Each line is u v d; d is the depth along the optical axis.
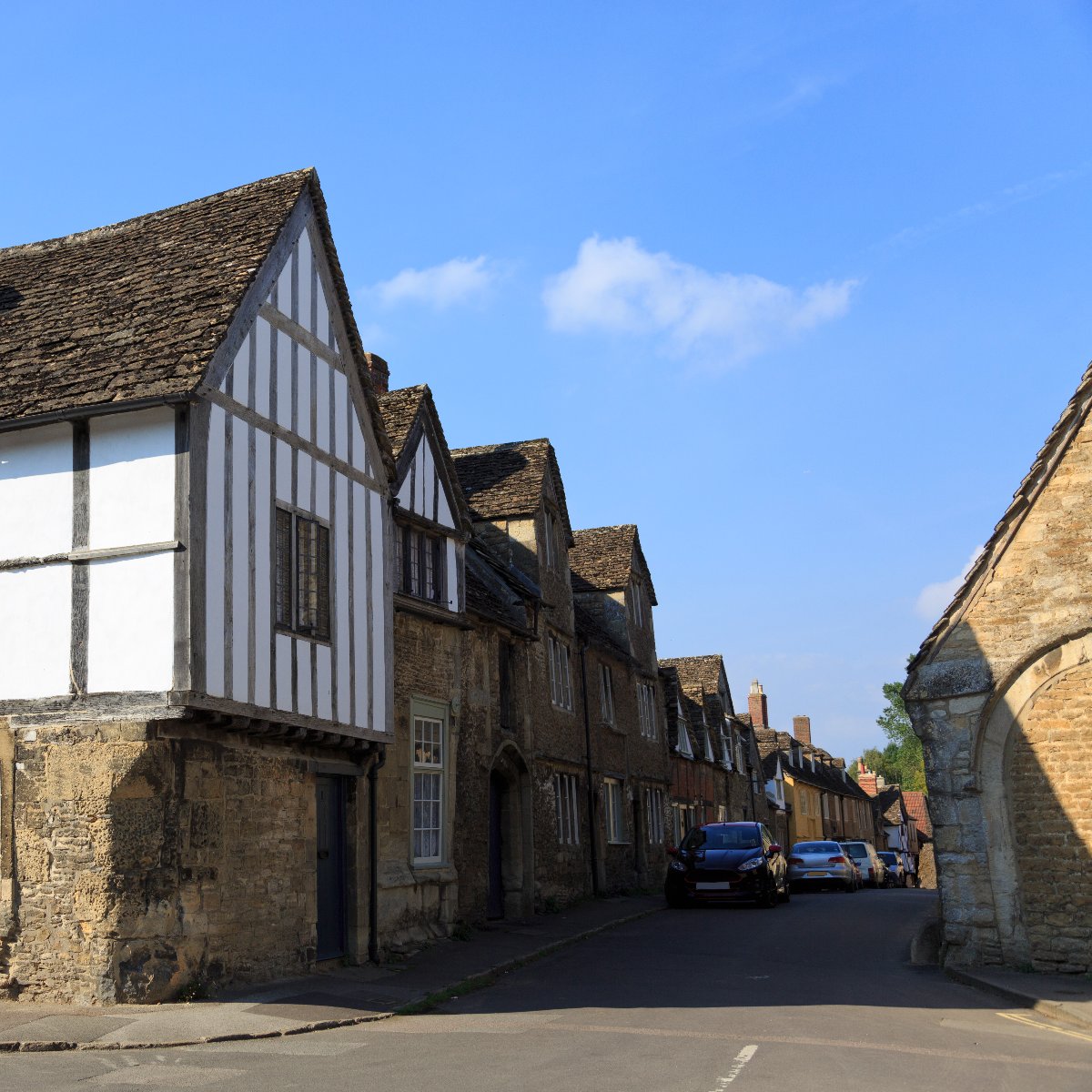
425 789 15.38
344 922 13.08
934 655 12.83
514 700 19.36
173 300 11.57
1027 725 12.45
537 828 19.92
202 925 10.42
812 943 15.65
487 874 17.27
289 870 11.82
